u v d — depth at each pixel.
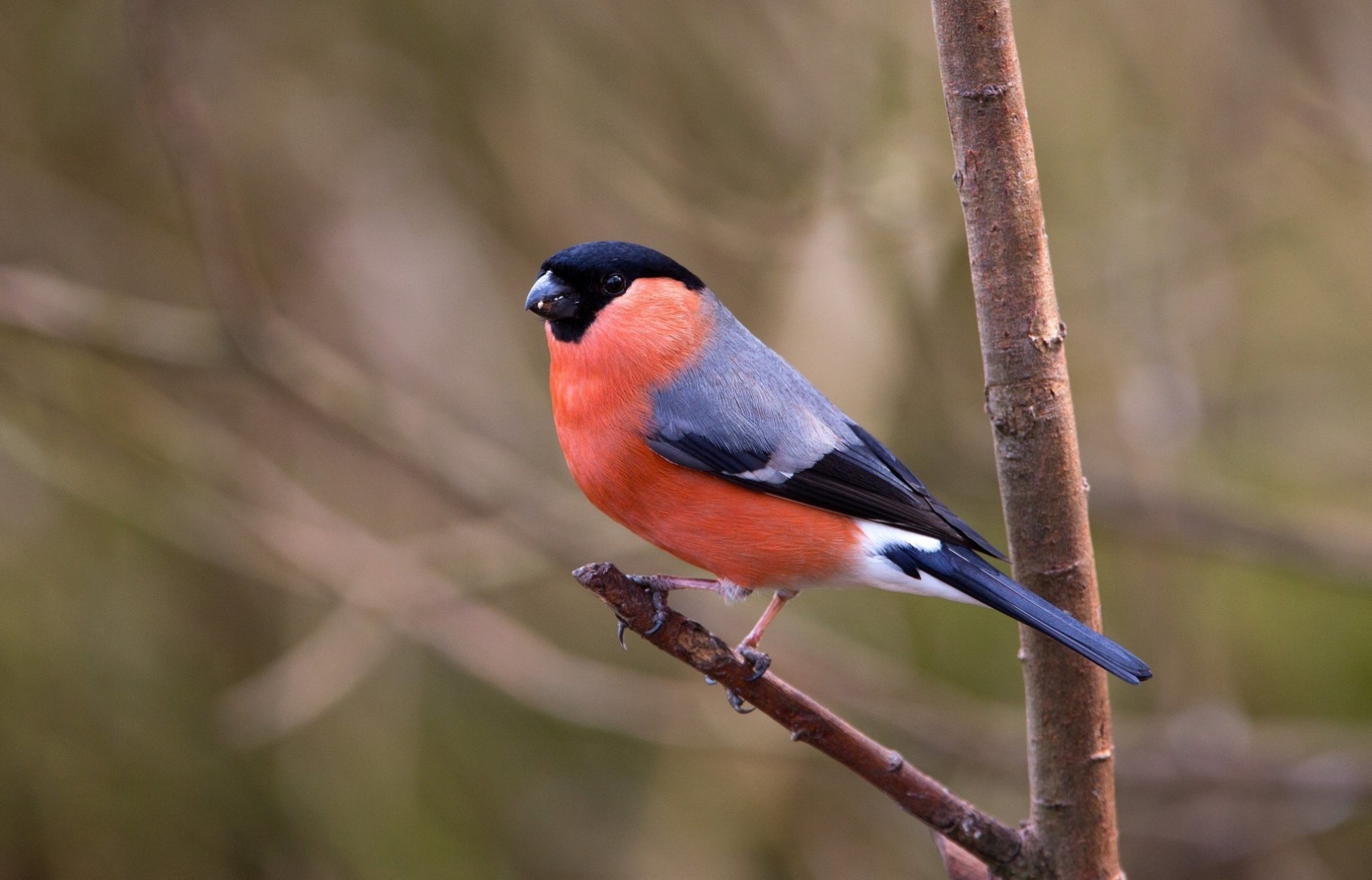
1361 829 13.18
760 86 11.23
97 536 11.73
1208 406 12.07
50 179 11.65
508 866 12.37
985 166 4.99
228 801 11.59
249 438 12.80
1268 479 13.13
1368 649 12.88
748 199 11.23
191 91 10.22
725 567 7.16
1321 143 11.71
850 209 10.78
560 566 11.30
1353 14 11.10
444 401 12.05
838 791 12.48
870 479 7.03
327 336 11.95
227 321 10.56
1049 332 5.09
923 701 11.65
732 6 11.16
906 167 10.80
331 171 11.80
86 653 11.43
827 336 11.14
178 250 12.05
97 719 11.39
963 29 4.91
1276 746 11.49
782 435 7.05
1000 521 13.22
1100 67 11.53
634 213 11.88
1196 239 11.58
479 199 12.00
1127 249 11.47
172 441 11.37
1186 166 11.39
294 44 11.43
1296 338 13.43
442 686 12.86
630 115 11.37
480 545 11.55
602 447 7.14
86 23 11.33
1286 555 11.36
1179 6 11.30
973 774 12.24
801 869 12.28
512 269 12.17
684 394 7.09
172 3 10.09
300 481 12.87
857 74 10.92
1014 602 5.25
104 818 11.29
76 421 11.52
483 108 11.44
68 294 10.66
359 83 11.57
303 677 10.82
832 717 5.48
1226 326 12.05
